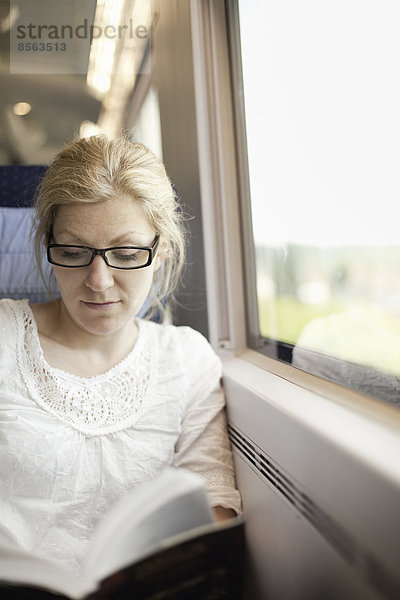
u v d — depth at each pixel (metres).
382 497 0.57
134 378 1.04
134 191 0.90
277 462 0.89
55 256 0.90
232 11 1.53
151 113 2.43
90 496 0.96
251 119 1.46
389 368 0.82
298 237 1.19
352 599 0.64
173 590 0.56
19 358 0.95
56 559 0.92
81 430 0.95
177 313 1.66
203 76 1.57
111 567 0.53
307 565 0.76
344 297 0.97
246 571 1.06
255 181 1.46
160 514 0.59
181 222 1.34
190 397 1.13
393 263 0.81
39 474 0.91
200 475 1.07
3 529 0.88
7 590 0.54
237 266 1.55
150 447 1.02
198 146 1.58
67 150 0.96
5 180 1.53
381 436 0.70
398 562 0.54
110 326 0.92
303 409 0.86
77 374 1.00
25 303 1.02
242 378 1.16
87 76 2.61
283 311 1.29
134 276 0.90
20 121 2.70
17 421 0.91
